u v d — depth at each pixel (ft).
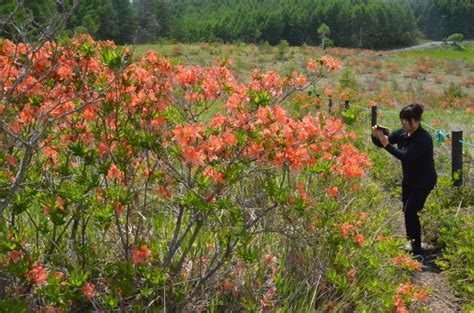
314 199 11.74
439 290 13.56
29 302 7.95
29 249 8.82
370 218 15.35
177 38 246.47
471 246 14.46
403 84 113.50
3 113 7.38
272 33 293.02
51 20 7.21
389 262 12.66
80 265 8.23
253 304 9.59
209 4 394.32
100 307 8.38
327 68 10.62
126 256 8.72
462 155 20.74
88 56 8.51
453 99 68.74
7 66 8.58
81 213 7.93
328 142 10.23
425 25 391.04
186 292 9.41
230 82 9.73
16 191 7.63
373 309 10.99
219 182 8.36
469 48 289.74
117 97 8.37
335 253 11.83
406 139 15.48
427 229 16.92
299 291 10.57
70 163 9.37
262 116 8.46
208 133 8.74
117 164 8.39
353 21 309.01
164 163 8.91
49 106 8.28
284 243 11.66
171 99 9.65
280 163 8.36
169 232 10.94
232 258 10.43
